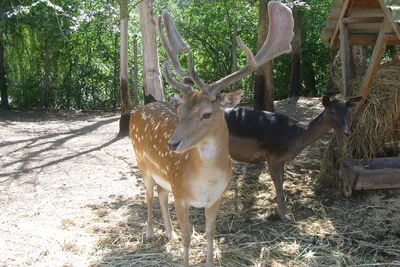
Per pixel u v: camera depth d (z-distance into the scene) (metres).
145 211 4.75
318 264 3.62
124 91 8.74
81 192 5.35
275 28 2.98
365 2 4.70
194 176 3.03
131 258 3.72
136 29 15.69
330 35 5.52
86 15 11.80
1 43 13.32
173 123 3.52
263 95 8.08
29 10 10.95
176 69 3.08
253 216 4.60
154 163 3.66
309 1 12.15
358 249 3.87
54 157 7.09
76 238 4.05
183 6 15.55
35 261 3.62
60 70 14.43
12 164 6.64
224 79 2.81
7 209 4.74
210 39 15.60
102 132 9.42
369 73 4.53
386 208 4.63
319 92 15.48
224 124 2.91
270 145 4.55
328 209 4.70
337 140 5.04
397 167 4.96
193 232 4.20
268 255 3.77
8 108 13.62
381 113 4.86
